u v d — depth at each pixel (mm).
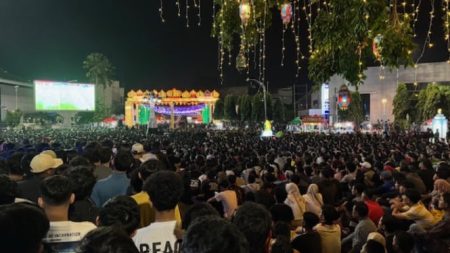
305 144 22078
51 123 76625
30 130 46500
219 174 9672
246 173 10742
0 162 6320
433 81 59781
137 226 3459
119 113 108562
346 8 4863
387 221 6047
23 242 2275
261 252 3148
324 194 8594
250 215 3139
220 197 7789
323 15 5074
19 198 4855
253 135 39188
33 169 5598
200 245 2053
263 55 9297
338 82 62156
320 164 11688
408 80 61500
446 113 47031
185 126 76750
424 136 33344
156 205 3588
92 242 2195
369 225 6285
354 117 58750
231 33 6672
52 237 3402
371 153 16203
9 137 30094
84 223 3559
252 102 66000
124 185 5707
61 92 57344
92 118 77188
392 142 25000
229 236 2084
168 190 3566
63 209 3643
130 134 37594
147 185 3615
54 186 3582
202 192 8586
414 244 4941
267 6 6305
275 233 5184
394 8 4836
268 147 20766
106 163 6609
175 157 11352
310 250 5430
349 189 9422
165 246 3498
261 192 7309
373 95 64250
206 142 25375
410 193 6980
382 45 4828
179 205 5918
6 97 85375
